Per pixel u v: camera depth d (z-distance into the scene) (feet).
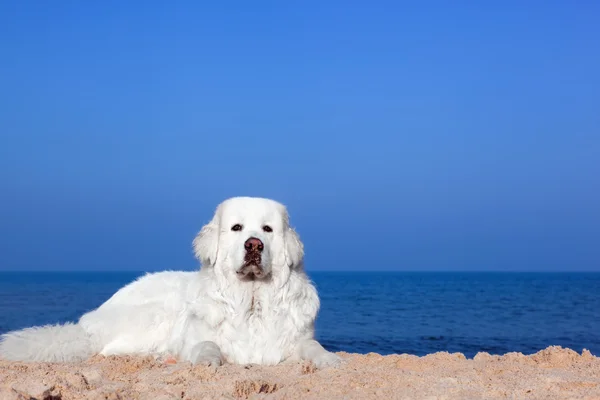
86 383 17.17
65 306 120.47
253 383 17.53
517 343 65.31
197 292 24.97
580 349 59.77
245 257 23.21
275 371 20.70
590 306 132.46
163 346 26.55
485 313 110.63
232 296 24.03
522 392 16.79
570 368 22.35
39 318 90.53
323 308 124.26
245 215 24.39
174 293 27.40
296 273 25.16
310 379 18.84
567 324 87.61
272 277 24.23
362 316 102.22
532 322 90.89
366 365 22.18
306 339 24.71
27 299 148.77
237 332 23.85
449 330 78.28
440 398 16.21
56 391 15.55
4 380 16.94
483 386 17.79
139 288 28.37
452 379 18.69
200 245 25.48
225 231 24.67
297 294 24.66
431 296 185.68
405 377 18.99
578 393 16.78
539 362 24.21
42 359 24.36
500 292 220.43
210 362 21.67
